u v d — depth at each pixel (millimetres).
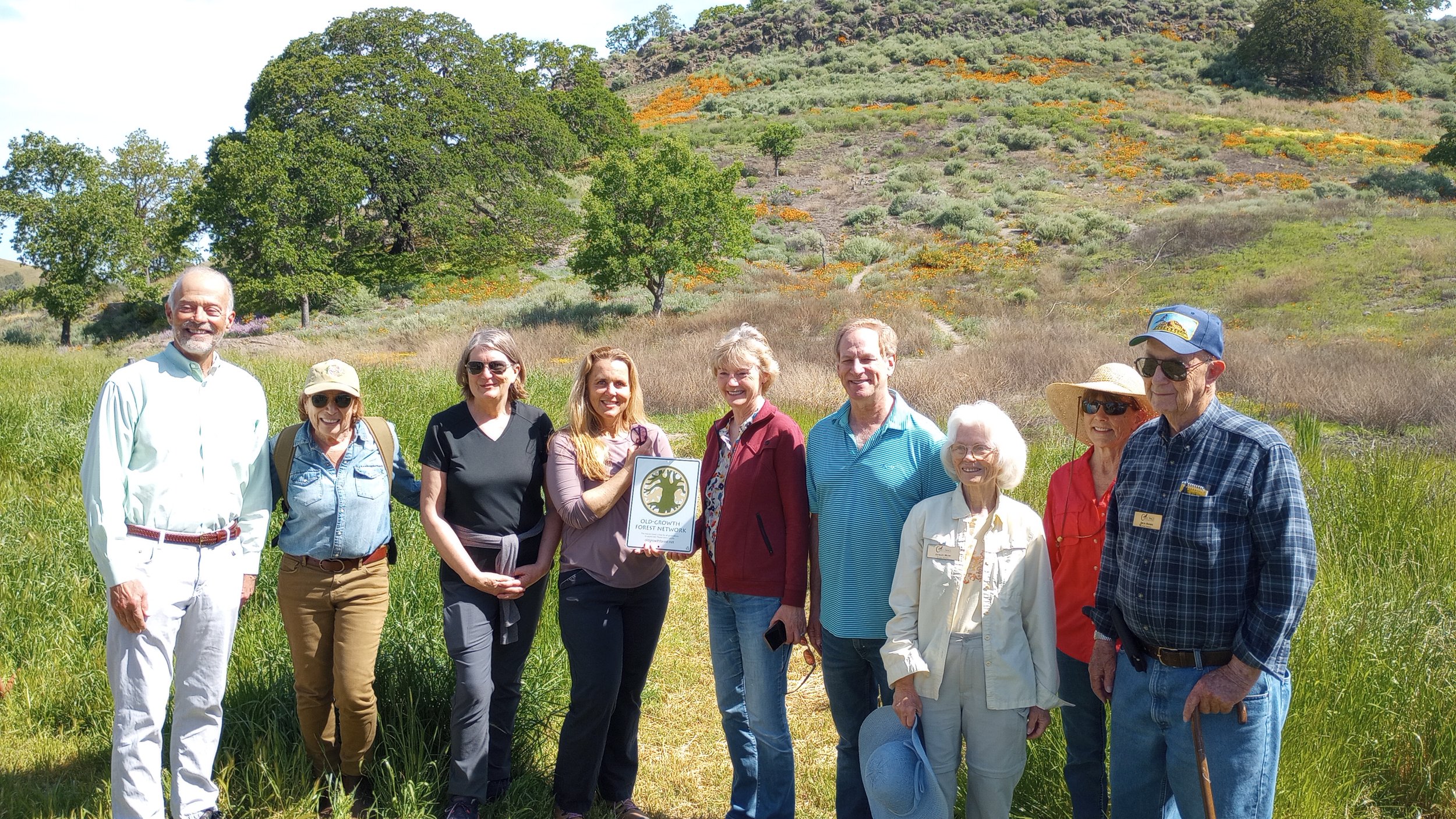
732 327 24734
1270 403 12594
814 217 41688
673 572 6957
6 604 4840
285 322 35812
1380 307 21359
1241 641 2537
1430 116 59375
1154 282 27219
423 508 3496
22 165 36781
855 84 71938
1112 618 2887
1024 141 50281
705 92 78062
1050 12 86250
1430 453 8812
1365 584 5117
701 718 4672
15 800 3436
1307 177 43031
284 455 3479
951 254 33469
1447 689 3895
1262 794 2631
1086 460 3416
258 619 4734
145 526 3123
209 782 3336
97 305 41656
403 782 3525
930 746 3035
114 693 3146
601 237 29516
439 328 30766
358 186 38000
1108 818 3301
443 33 49312
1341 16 66562
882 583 3254
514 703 3758
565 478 3535
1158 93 63625
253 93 43344
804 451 3494
